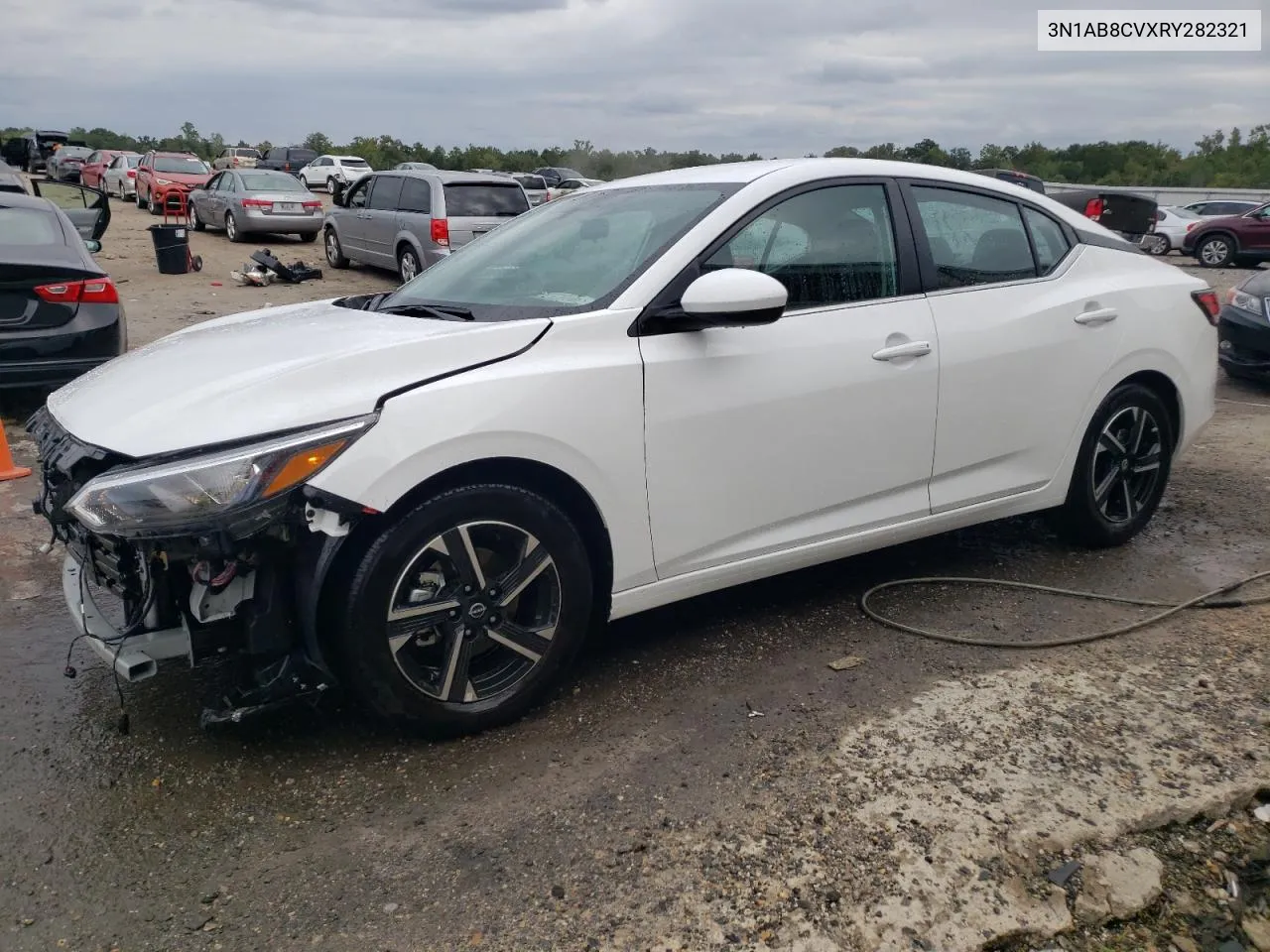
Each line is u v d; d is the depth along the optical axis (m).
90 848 2.52
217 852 2.51
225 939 2.23
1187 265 22.55
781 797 2.70
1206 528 4.92
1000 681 3.33
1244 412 7.55
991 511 4.04
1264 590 4.10
